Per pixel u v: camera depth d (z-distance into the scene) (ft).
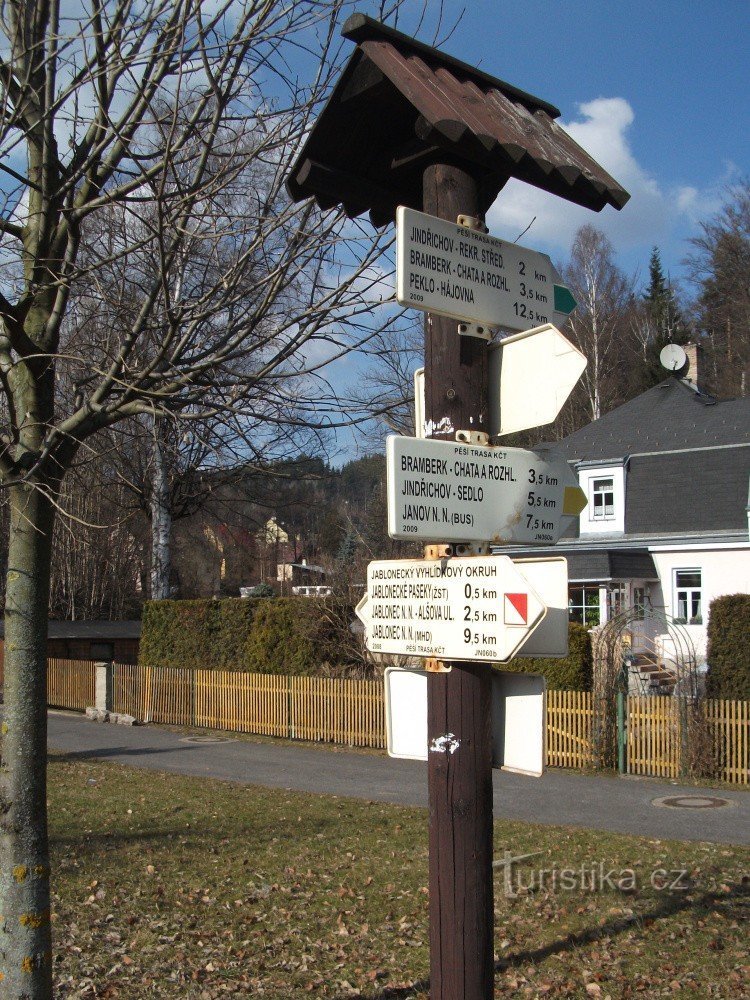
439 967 11.39
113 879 25.25
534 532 11.94
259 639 68.64
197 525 87.25
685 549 90.84
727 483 91.66
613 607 83.20
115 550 102.47
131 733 64.75
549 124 13.57
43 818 14.19
